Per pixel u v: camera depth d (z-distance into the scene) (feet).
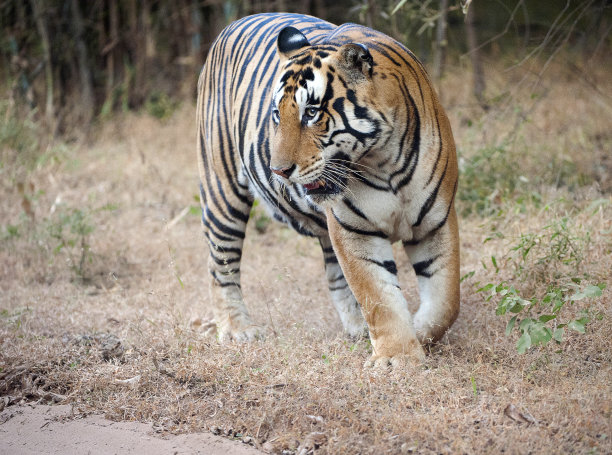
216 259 30.81
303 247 40.11
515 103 43.29
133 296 34.94
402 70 23.34
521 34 54.44
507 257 30.53
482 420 20.66
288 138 22.36
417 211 23.86
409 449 19.62
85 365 26.61
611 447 18.66
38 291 35.96
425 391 22.26
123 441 21.71
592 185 36.37
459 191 38.73
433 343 25.03
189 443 21.25
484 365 23.44
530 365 23.20
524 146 42.65
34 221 43.27
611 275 27.53
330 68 22.12
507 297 24.25
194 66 69.26
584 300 25.91
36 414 23.81
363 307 24.59
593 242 29.71
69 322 31.60
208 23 71.56
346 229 24.17
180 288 36.04
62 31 68.54
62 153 56.70
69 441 22.08
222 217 30.58
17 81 64.75
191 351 26.55
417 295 31.04
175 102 69.05
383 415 20.98
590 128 45.65
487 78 55.72
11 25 68.69
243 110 27.91
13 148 55.57
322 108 22.11
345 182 23.26
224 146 29.81
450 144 24.36
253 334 29.04
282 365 24.63
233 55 29.89
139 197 49.65
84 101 69.00
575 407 20.24
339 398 22.33
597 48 42.04
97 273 38.93
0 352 27.61
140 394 24.17
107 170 55.57
